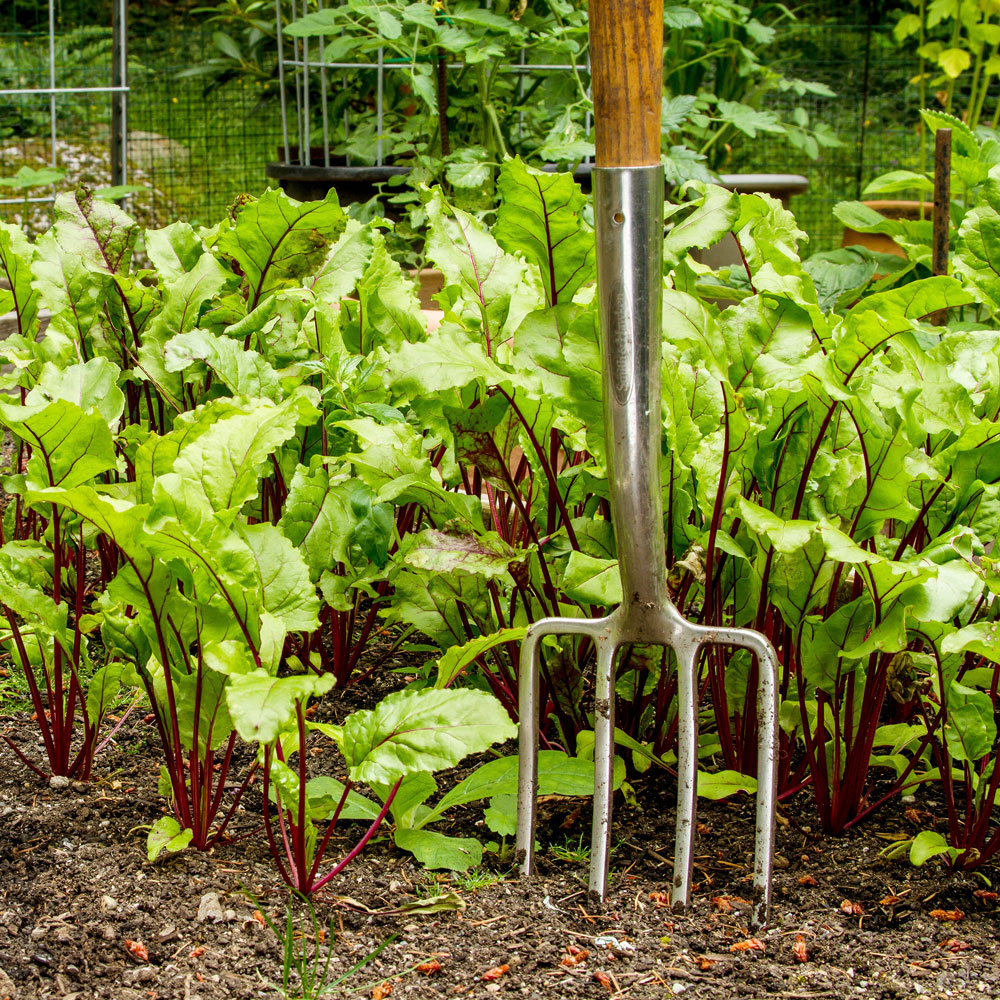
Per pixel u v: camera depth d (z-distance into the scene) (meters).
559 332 1.55
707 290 2.55
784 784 1.68
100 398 1.62
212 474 1.40
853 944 1.36
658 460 1.39
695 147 4.98
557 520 1.83
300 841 1.39
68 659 1.63
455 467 1.97
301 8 4.86
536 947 1.33
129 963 1.28
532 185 1.53
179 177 6.48
